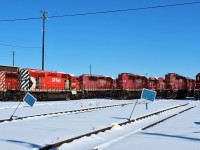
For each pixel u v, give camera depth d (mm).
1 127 13562
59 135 11203
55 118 17781
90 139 10352
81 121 16141
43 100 43094
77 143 9648
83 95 51969
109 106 29469
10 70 39719
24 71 39906
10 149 8523
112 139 10375
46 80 43219
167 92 54156
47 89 43188
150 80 62406
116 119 17453
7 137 10656
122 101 42594
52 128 13234
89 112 22562
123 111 23844
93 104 33812
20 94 39406
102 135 11453
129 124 15195
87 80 53281
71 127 13594
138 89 56375
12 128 13211
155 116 20203
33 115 19156
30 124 14703
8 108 26188
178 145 9039
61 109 25688
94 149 8281
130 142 9594
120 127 13609
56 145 9062
